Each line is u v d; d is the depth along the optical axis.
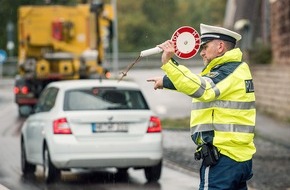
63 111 19.31
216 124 10.70
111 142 19.19
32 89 43.69
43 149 19.86
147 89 63.34
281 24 41.34
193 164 23.03
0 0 96.94
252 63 44.09
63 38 45.03
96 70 45.03
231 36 10.88
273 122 35.34
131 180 20.34
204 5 96.62
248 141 10.75
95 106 19.44
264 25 50.34
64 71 44.72
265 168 21.83
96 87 19.78
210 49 10.88
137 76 80.12
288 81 35.81
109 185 19.48
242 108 10.71
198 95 10.43
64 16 45.12
